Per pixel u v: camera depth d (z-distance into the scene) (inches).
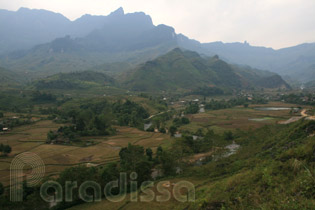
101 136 4542.3
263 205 910.4
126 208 1780.3
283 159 1508.4
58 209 1937.7
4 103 7632.9
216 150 3021.7
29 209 1894.7
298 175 1102.4
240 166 2170.3
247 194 1146.7
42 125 5310.0
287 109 7214.6
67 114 6200.8
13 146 3649.1
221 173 2210.9
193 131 4928.6
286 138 2335.1
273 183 1134.4
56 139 4010.8
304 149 1423.5
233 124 5329.7
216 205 1232.2
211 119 6171.3
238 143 3563.0
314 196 822.5
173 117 7003.0
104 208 1836.9
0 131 4660.4
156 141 4178.2
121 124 5772.6
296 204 789.2
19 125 5211.6
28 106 7716.5
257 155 2337.6
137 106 7549.2
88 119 5187.0
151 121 6633.9
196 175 2347.4
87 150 3548.2
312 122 2262.6
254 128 4608.8
